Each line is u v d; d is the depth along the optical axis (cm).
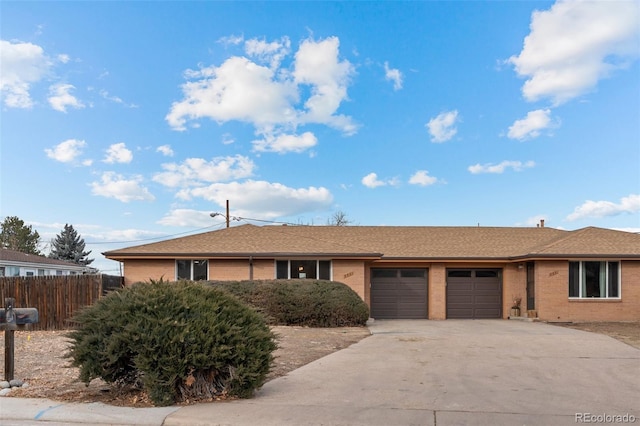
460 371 954
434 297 2270
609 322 1975
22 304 1658
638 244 2130
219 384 746
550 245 2120
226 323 750
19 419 655
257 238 2261
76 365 745
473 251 2316
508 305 2269
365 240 2466
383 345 1289
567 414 667
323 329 1672
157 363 710
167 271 2064
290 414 661
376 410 681
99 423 641
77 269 4353
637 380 880
